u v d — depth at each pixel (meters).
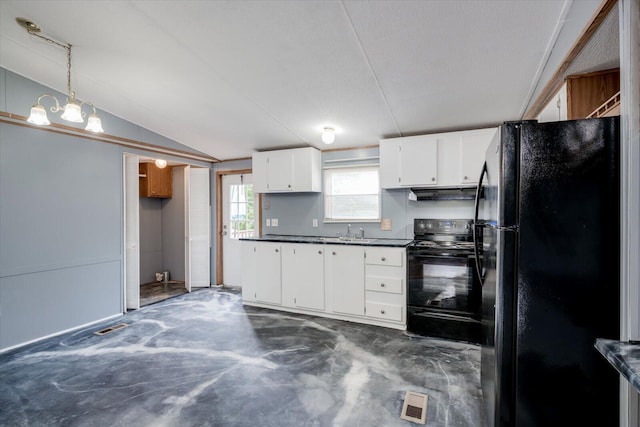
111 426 1.77
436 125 3.26
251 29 1.92
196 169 4.84
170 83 2.68
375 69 2.28
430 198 3.41
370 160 3.94
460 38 1.88
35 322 2.89
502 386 1.37
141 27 1.97
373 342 2.88
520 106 2.74
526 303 1.31
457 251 2.90
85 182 3.30
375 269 3.29
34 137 2.89
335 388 2.13
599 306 1.24
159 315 3.68
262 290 3.95
